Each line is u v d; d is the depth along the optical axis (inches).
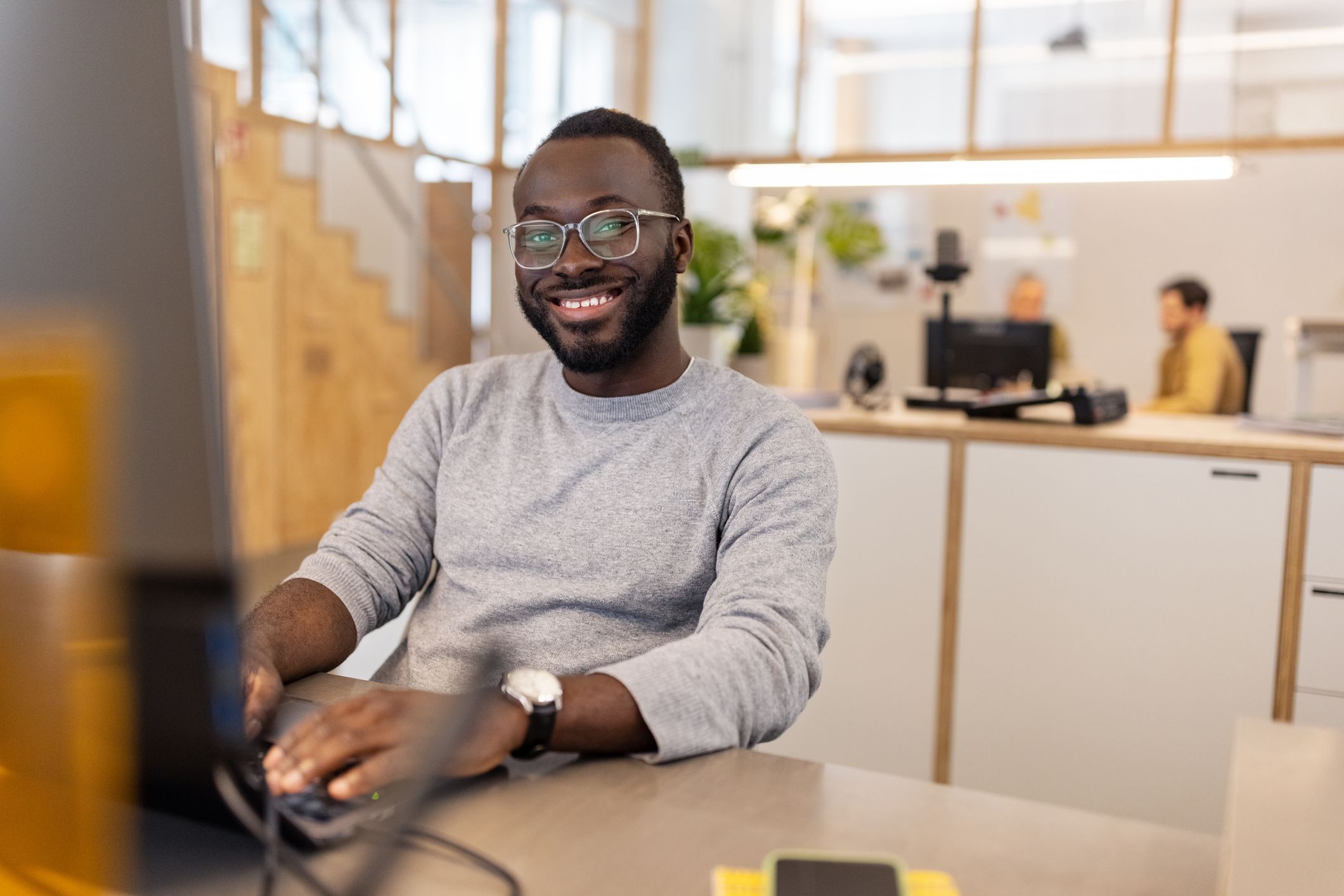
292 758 28.0
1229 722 87.7
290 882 22.8
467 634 47.8
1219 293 265.9
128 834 21.9
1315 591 84.6
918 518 96.5
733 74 303.9
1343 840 25.3
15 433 18.5
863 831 27.2
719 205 301.9
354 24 200.1
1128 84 267.0
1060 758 92.9
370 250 202.5
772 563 42.6
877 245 277.7
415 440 53.2
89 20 17.2
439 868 24.5
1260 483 85.6
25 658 21.1
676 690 33.4
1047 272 278.1
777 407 48.4
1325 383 259.6
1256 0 251.3
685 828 27.1
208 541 19.4
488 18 228.4
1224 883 23.4
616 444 48.6
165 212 17.7
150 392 18.5
